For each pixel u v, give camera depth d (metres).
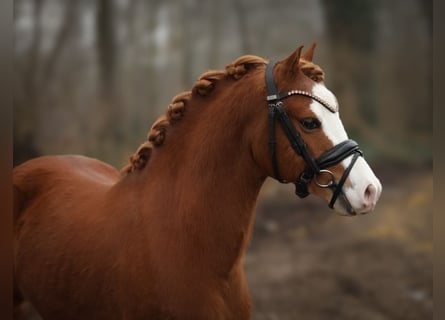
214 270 3.49
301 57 3.73
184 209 3.52
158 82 14.42
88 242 3.80
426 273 8.55
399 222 10.46
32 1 13.36
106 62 13.59
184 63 14.74
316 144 3.32
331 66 16.09
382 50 17.25
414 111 16.45
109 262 3.66
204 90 3.67
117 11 14.41
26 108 12.12
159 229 3.54
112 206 3.81
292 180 3.43
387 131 15.87
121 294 3.59
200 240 3.48
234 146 3.55
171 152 3.68
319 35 16.45
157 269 3.47
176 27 14.97
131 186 3.80
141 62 14.46
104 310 3.73
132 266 3.55
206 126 3.61
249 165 3.55
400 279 8.46
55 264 3.97
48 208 4.25
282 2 16.02
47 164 4.61
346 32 16.67
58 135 12.27
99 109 13.00
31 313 5.36
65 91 13.04
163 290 3.44
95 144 12.34
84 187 4.28
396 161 14.46
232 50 15.20
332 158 3.27
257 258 9.45
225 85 3.67
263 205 11.68
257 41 15.35
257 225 10.87
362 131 15.45
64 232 4.00
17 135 11.56
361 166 3.27
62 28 13.50
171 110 3.70
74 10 13.72
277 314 7.67
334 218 11.01
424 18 17.36
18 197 4.44
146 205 3.64
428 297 7.94
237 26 15.32
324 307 7.84
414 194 11.84
